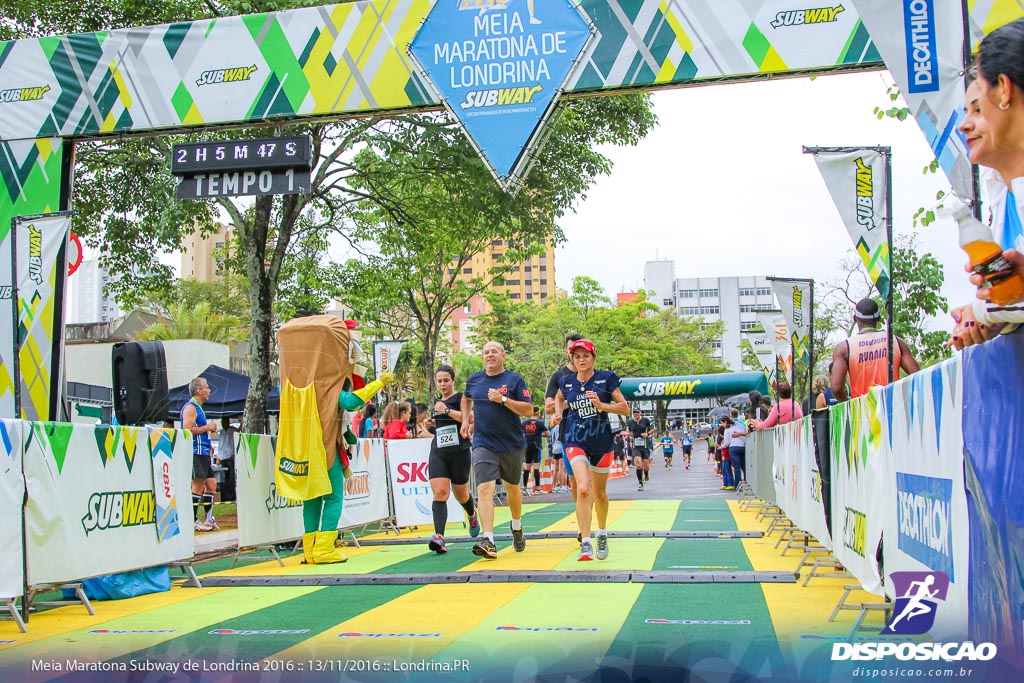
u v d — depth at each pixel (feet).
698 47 28.27
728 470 69.67
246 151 30.71
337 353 27.55
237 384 67.26
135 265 59.31
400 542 34.06
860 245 23.52
